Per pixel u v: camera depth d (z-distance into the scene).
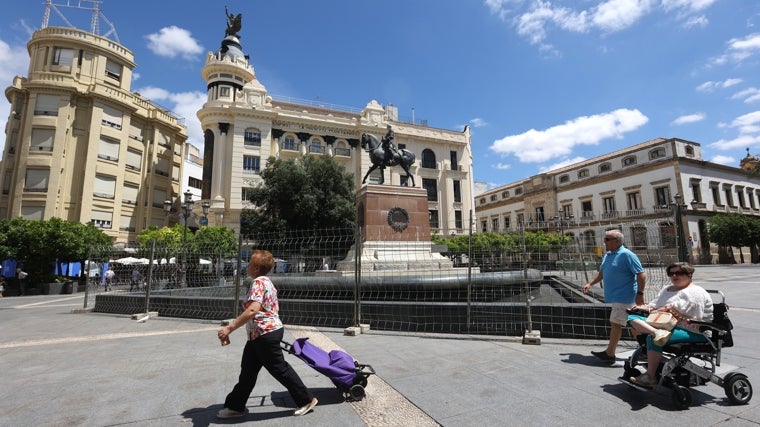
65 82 30.53
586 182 48.28
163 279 13.06
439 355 5.20
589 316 6.16
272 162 29.38
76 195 30.59
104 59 32.78
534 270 9.12
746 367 4.38
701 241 39.12
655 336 3.51
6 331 8.04
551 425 3.03
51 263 23.44
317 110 42.69
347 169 40.78
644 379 3.64
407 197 11.34
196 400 3.70
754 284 15.41
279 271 10.64
